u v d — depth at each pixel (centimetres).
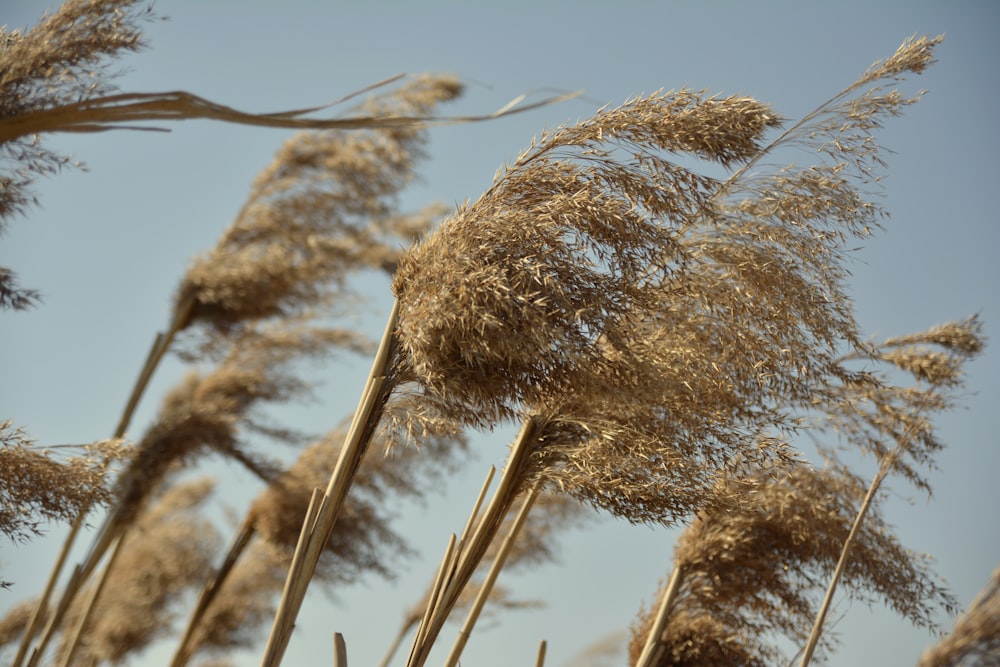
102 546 460
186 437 489
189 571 750
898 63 241
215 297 495
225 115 171
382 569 558
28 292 246
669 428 232
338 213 510
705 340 236
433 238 227
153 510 801
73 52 221
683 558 324
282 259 500
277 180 510
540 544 505
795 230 237
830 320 237
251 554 733
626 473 234
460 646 276
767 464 243
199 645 729
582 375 211
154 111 171
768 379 246
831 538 323
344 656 218
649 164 219
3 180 234
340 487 227
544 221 212
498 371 218
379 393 232
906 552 337
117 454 263
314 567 224
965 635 354
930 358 335
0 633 666
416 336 216
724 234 238
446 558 251
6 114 221
